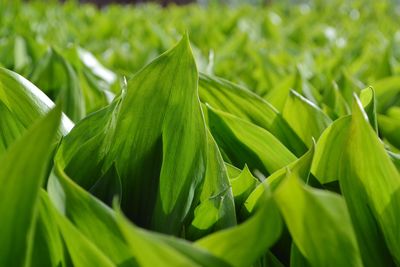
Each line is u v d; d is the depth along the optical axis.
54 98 0.78
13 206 0.34
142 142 0.48
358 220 0.45
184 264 0.31
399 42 1.58
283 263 0.50
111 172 0.47
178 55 0.48
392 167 0.42
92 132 0.48
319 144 0.51
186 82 0.48
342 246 0.36
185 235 0.46
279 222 0.35
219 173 0.48
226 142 0.59
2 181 0.34
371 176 0.44
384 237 0.45
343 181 0.45
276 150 0.57
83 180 0.47
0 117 0.51
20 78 0.51
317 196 0.34
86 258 0.37
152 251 0.32
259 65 1.07
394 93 0.88
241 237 0.35
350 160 0.45
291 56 1.39
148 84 0.48
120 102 0.48
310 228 0.36
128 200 0.48
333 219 0.35
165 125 0.48
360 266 0.37
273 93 0.79
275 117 0.64
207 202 0.45
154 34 1.60
